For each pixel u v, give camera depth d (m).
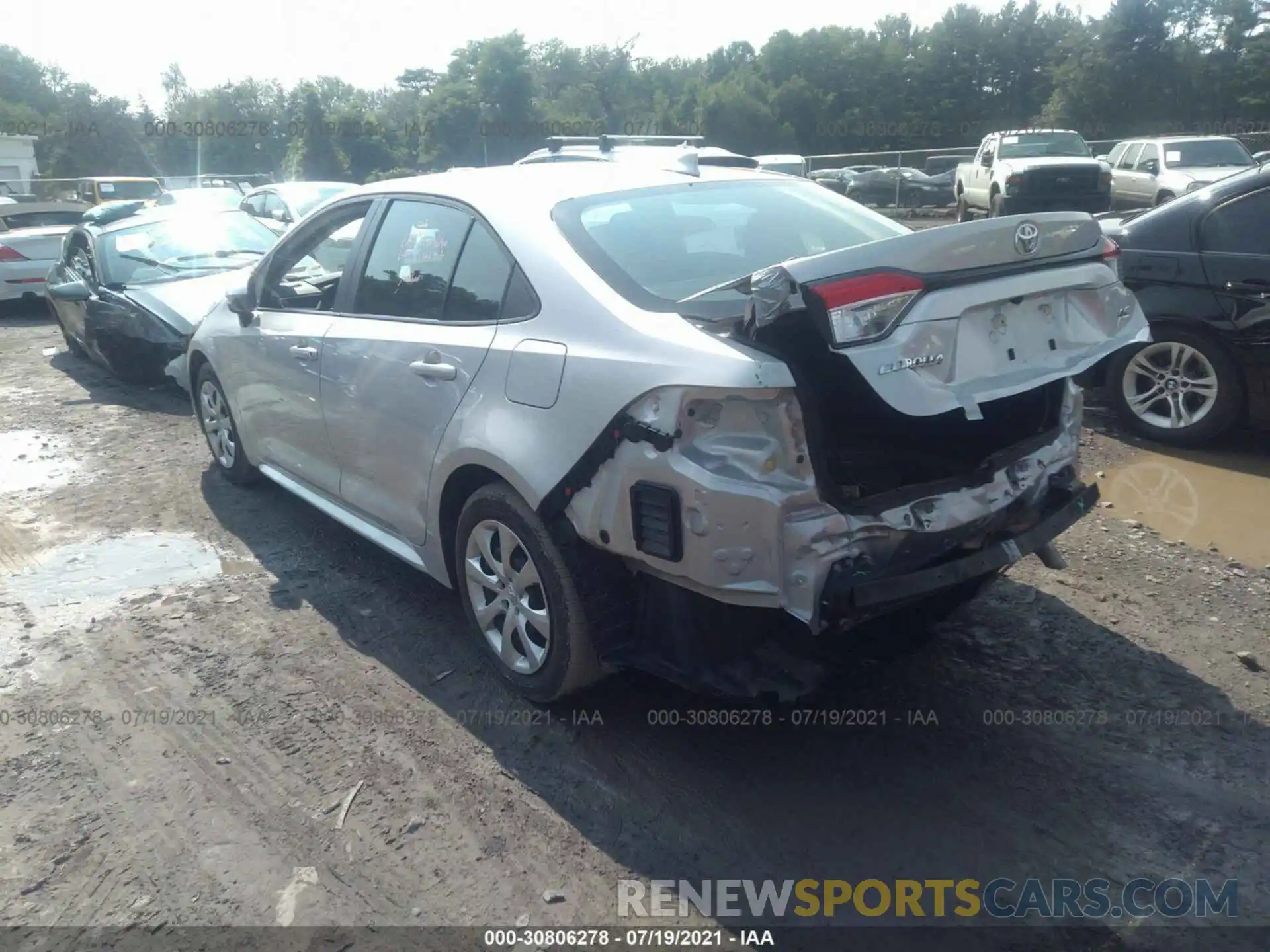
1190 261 5.88
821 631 2.79
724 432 2.77
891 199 27.95
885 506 2.85
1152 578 4.43
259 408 5.10
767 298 2.66
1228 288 5.73
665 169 4.11
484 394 3.43
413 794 3.19
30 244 13.40
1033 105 67.00
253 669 3.96
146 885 2.84
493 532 3.58
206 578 4.78
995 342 2.90
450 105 52.12
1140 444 6.24
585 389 3.04
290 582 4.72
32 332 12.41
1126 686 3.62
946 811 3.03
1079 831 2.93
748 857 2.88
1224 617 4.08
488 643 3.73
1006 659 3.82
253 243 9.37
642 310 3.06
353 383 4.14
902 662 3.81
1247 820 2.95
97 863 2.93
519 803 3.13
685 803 3.11
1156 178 17.84
